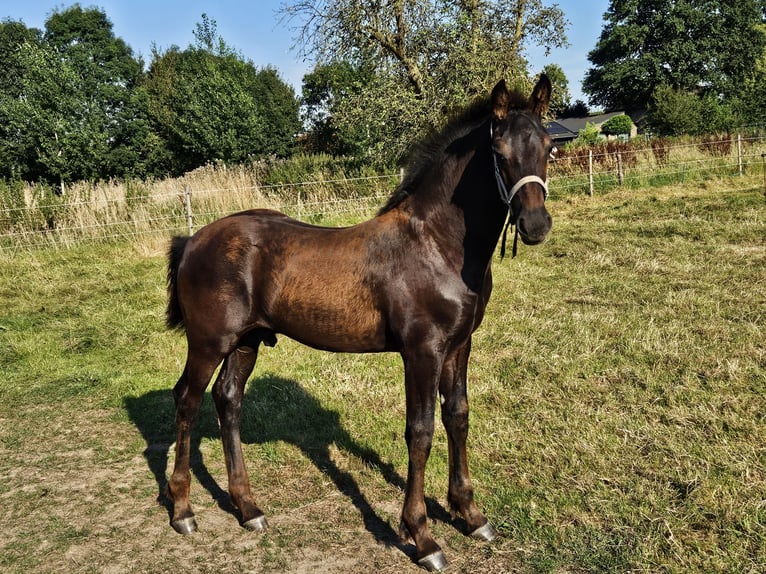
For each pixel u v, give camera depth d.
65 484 3.74
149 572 2.87
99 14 37.44
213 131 26.34
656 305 6.48
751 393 4.27
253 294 3.11
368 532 3.16
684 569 2.61
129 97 31.34
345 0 15.65
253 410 4.68
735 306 6.22
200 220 12.05
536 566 2.73
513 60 15.78
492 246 2.82
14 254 10.41
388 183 14.35
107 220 11.76
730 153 17.05
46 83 26.23
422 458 2.81
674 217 10.91
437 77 15.79
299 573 2.83
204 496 3.61
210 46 36.25
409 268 2.79
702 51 42.28
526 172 2.48
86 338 6.64
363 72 17.80
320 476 3.74
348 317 2.91
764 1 43.31
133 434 4.47
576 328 5.94
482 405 4.50
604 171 16.28
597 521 3.01
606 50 46.72
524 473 3.52
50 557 2.99
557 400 4.47
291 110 35.91
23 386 5.43
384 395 4.78
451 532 3.10
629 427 3.91
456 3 15.94
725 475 3.24
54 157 25.80
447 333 2.78
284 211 12.56
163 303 7.86
